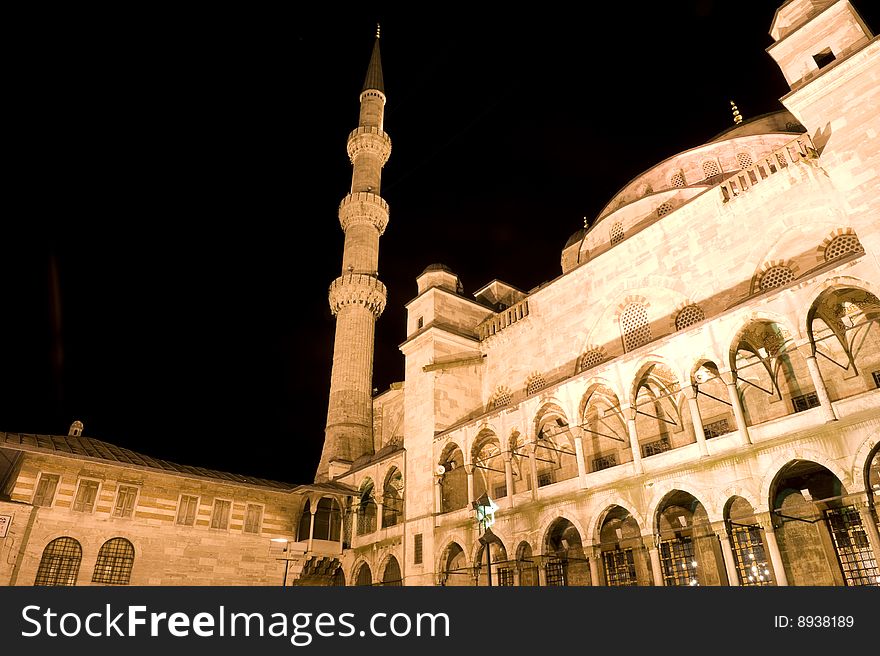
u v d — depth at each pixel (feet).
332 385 179.11
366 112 234.79
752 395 92.89
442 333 139.33
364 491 146.72
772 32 92.22
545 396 103.86
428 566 114.52
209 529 130.31
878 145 72.74
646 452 104.27
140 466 124.36
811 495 82.58
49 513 111.65
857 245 82.79
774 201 93.66
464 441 118.11
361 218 206.08
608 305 114.93
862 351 82.43
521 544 100.53
